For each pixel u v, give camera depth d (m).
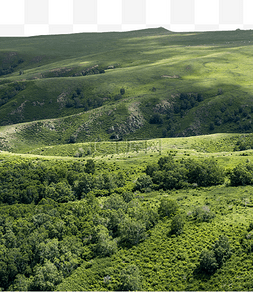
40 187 99.12
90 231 71.19
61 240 69.81
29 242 67.00
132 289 54.53
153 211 74.69
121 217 75.25
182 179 96.81
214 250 56.47
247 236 58.53
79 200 97.94
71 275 60.25
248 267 52.12
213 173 93.00
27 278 59.16
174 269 57.59
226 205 74.44
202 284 52.44
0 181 104.94
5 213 80.19
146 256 63.03
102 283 58.00
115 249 66.00
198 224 68.25
